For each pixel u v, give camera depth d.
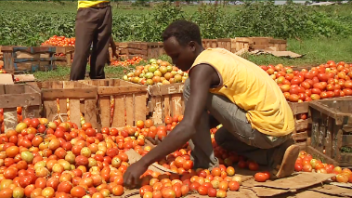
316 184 4.32
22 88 5.73
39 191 3.77
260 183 4.26
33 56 11.97
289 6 22.44
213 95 4.06
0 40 16.56
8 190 3.79
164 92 6.31
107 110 5.93
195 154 4.52
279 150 4.35
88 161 4.50
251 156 4.69
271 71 7.14
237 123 4.12
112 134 5.69
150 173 4.28
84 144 4.71
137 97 6.14
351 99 6.13
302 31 21.69
